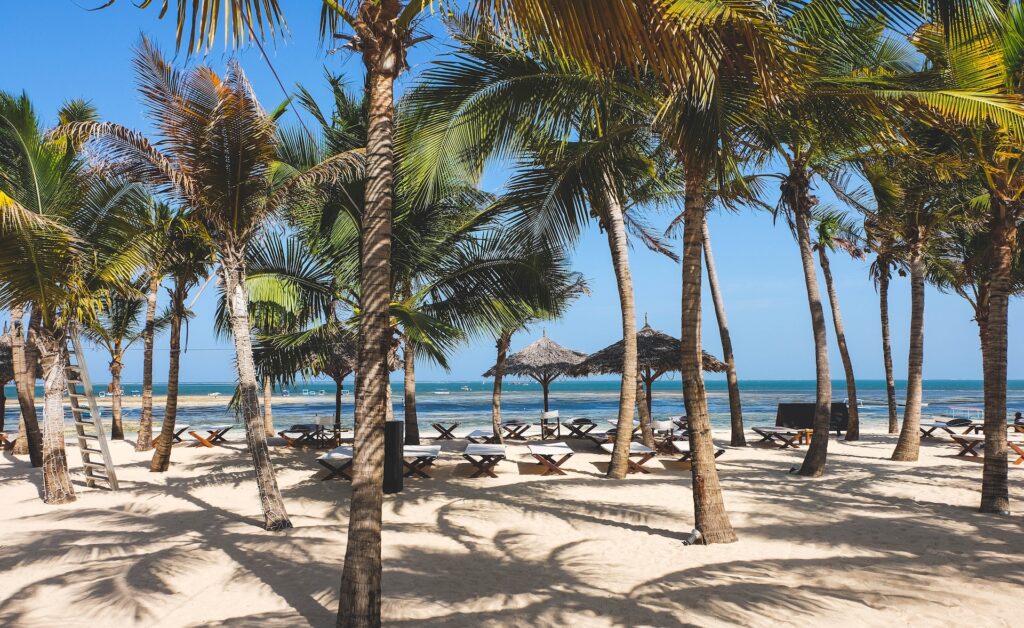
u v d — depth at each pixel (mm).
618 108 8711
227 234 7660
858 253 19453
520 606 4648
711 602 4617
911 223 12586
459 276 10750
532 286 10547
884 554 5980
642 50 3477
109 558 5773
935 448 15070
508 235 8180
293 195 8047
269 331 11953
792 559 5809
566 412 39875
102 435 10086
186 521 7598
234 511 8234
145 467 12367
